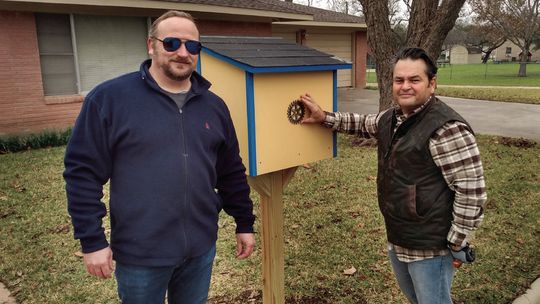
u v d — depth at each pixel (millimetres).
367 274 3104
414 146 1790
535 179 5168
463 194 1747
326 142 2395
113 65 9117
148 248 1654
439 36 5828
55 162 6254
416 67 1771
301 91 2215
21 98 7945
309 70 2162
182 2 9219
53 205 4508
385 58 6332
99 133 1609
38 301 2846
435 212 1813
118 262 1715
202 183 1730
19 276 3148
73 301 2852
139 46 9445
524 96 14172
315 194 4766
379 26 6277
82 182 1602
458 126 1735
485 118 10047
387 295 2850
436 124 1754
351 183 5121
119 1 8273
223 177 1985
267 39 2463
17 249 3551
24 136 7562
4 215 4246
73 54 8516
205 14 10336
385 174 1936
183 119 1691
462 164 1730
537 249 3398
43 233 3854
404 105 1811
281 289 2457
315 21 15156
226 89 2143
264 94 2051
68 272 3209
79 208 1597
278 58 2137
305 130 2273
